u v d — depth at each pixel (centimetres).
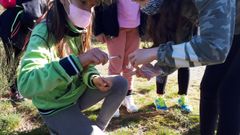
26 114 361
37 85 212
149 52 201
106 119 263
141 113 372
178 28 221
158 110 375
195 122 355
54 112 241
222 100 243
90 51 216
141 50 204
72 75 213
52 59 229
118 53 354
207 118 273
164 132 336
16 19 361
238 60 239
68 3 223
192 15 212
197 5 185
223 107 243
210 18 181
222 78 256
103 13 338
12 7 364
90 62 214
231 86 239
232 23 187
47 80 210
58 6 226
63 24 228
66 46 241
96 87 250
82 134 235
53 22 227
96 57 213
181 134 335
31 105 368
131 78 368
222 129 245
